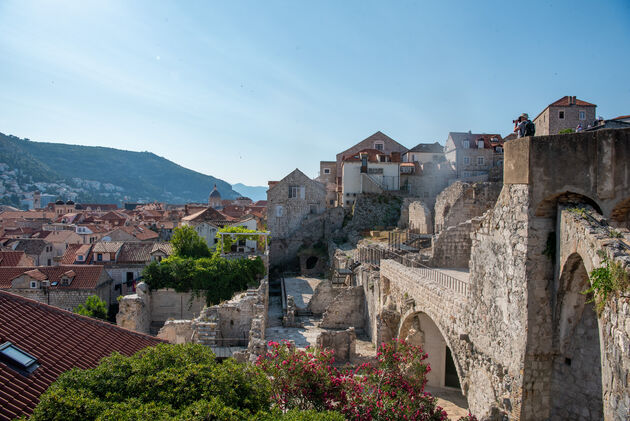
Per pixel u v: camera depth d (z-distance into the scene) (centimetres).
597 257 1044
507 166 1396
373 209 6956
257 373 1445
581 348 1245
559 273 1234
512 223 1361
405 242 4372
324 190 7719
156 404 1139
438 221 4762
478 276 1594
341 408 1498
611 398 990
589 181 1194
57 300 5106
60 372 1439
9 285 5028
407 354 1712
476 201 3959
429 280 2250
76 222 11919
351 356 2798
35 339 1555
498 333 1443
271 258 7125
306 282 5722
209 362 1374
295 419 1177
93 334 1759
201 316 3253
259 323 2884
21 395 1256
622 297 951
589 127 3750
